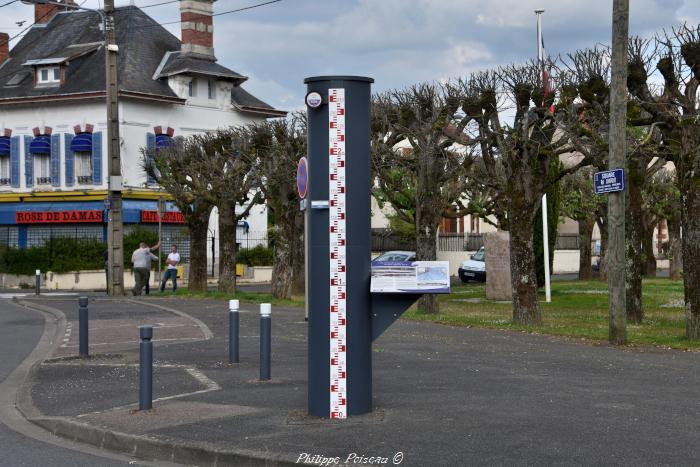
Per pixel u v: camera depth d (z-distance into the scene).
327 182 9.12
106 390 12.30
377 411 9.62
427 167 23.39
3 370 14.89
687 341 16.61
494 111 21.03
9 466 8.44
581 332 18.53
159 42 51.50
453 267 54.22
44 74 49.38
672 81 17.48
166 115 48.91
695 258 16.78
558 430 8.76
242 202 32.38
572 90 20.09
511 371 13.09
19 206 49.31
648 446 8.07
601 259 42.22
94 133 47.56
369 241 9.29
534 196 20.45
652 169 25.61
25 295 36.38
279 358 15.03
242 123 52.78
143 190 47.50
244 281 49.38
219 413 10.00
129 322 21.98
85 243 44.69
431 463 7.59
